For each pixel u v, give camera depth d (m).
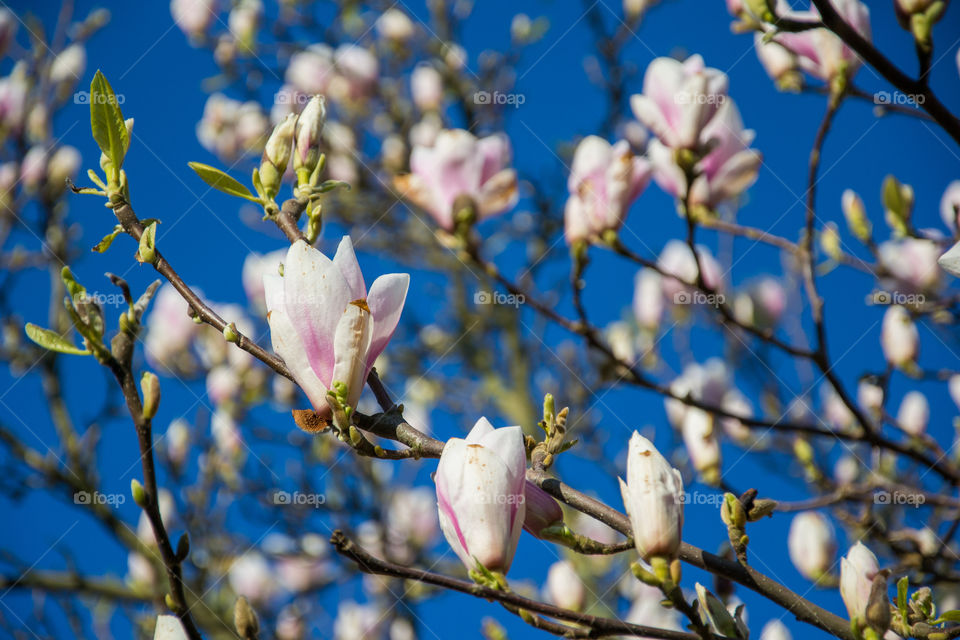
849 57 3.37
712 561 1.93
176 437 5.84
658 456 1.81
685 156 3.49
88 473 5.65
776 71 3.72
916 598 2.10
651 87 3.54
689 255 5.54
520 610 1.76
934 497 3.73
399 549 6.51
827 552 4.17
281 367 2.01
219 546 5.89
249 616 2.04
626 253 3.79
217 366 6.17
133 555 5.84
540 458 2.02
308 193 2.23
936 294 4.58
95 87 2.03
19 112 5.77
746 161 3.81
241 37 7.45
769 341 3.62
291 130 2.27
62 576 5.67
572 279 3.88
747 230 3.78
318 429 1.98
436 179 4.03
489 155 4.05
